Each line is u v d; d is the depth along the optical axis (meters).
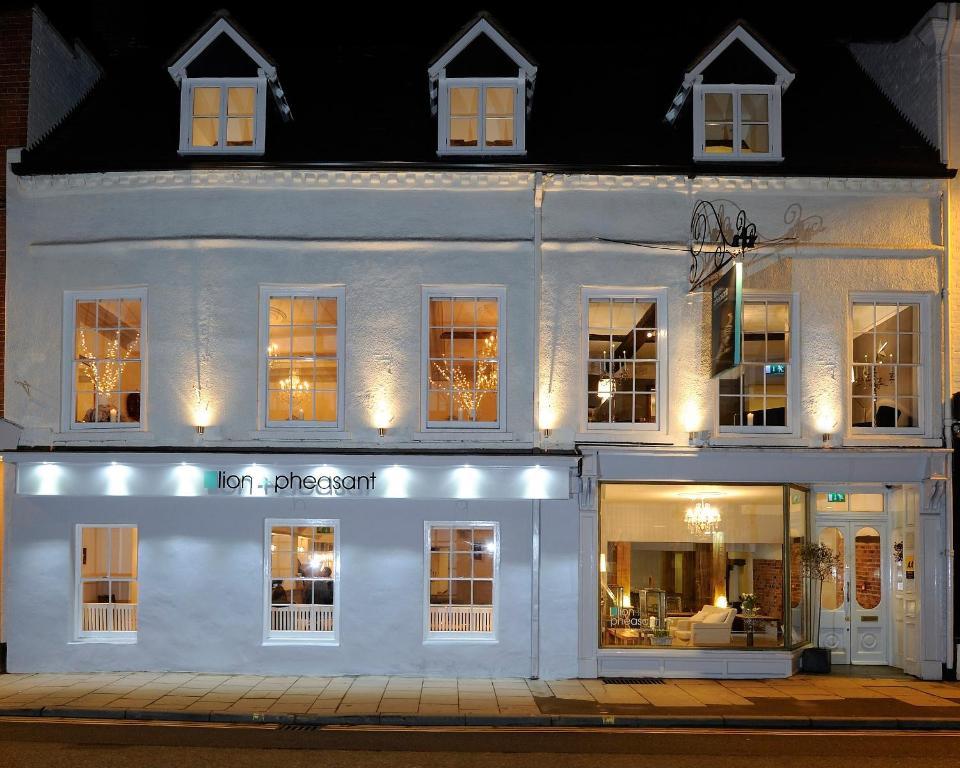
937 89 14.84
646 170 14.45
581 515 14.29
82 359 14.83
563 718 11.46
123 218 14.73
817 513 15.74
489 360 14.70
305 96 16.05
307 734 10.83
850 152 15.09
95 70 17.59
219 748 10.07
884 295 14.77
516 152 14.84
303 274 14.61
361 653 14.19
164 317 14.55
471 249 14.60
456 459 13.98
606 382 14.68
